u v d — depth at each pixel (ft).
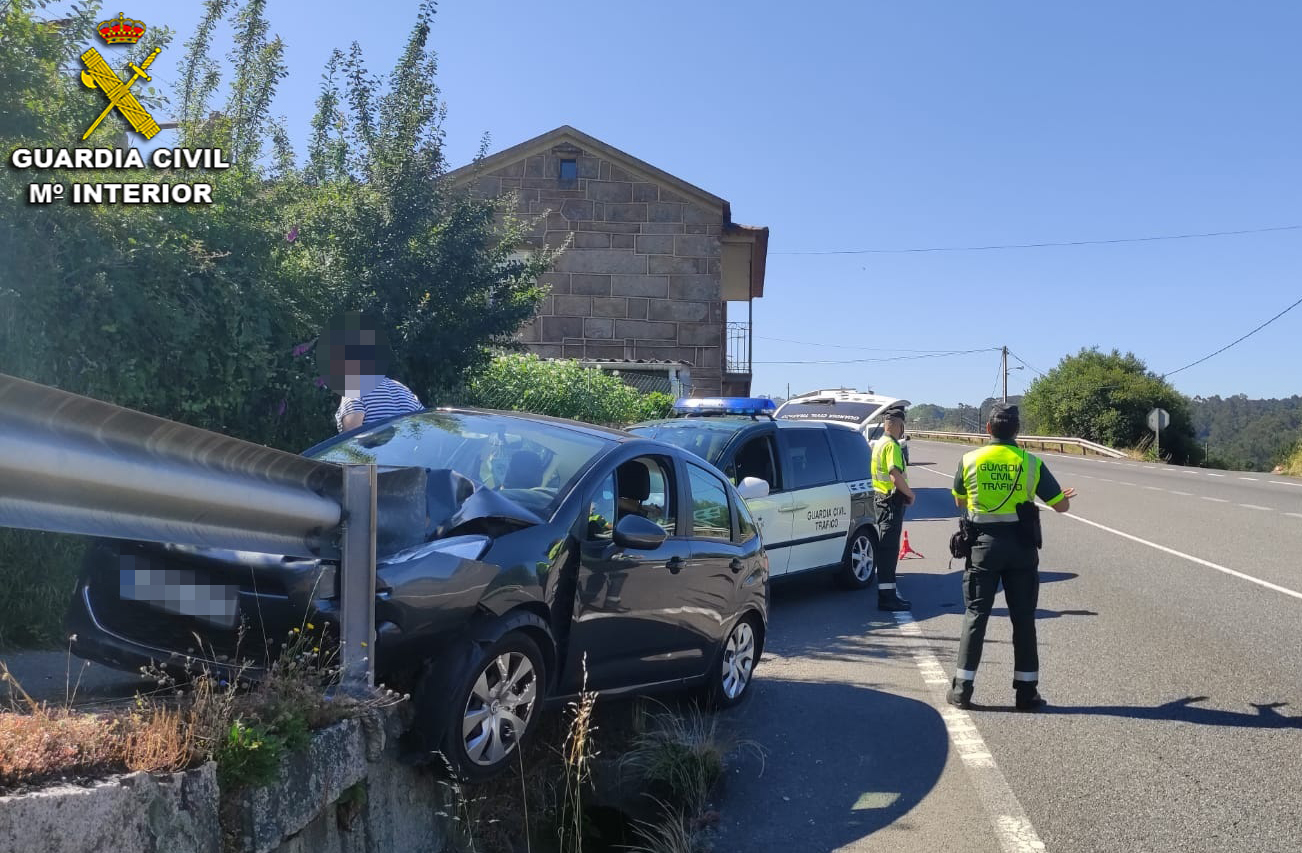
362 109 32.83
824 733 19.38
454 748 12.92
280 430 23.84
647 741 16.94
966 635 21.24
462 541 13.91
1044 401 196.85
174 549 12.90
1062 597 33.30
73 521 9.18
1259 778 17.12
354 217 30.66
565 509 15.58
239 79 30.30
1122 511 61.72
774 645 26.66
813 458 33.32
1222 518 57.72
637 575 16.70
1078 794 16.40
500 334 32.68
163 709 10.16
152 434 9.50
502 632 13.60
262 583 12.59
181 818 8.85
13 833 7.52
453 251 31.14
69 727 9.07
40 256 17.12
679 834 14.37
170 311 19.10
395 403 20.24
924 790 16.57
